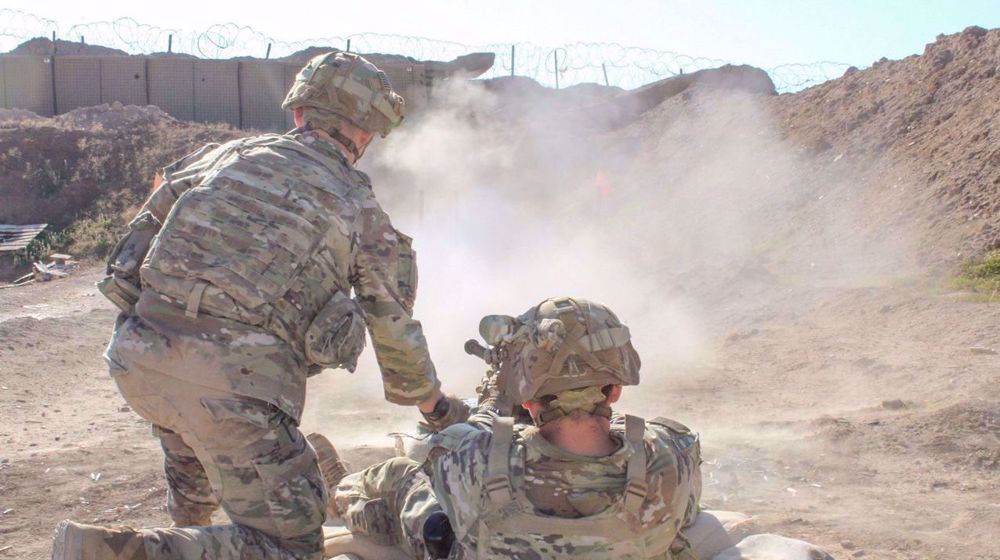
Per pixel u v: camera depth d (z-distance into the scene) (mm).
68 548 2559
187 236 2869
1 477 5508
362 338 2971
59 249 24969
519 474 2443
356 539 3391
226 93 33719
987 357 8828
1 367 9125
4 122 30375
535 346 2482
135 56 33625
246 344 2828
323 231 2963
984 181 15172
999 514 4984
